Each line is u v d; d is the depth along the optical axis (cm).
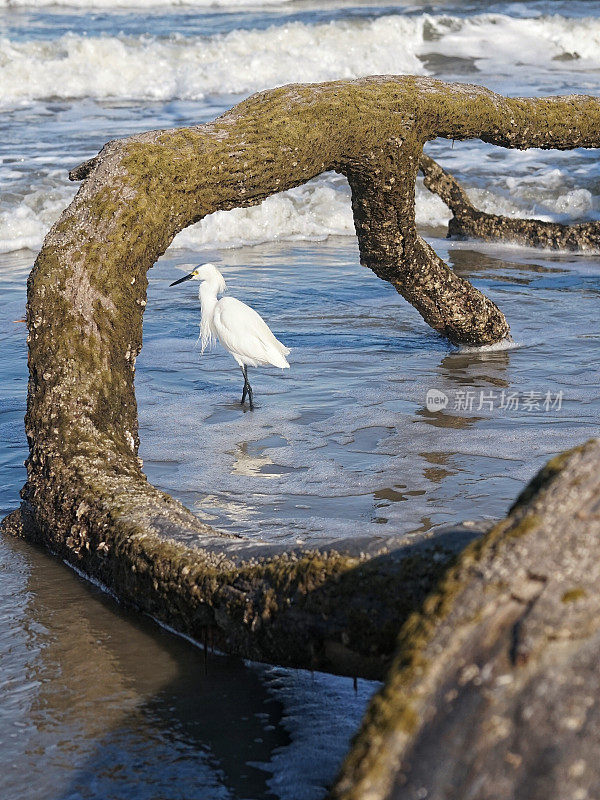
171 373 1343
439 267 1296
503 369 1330
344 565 488
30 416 804
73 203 855
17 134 2927
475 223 2180
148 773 510
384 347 1450
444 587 358
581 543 349
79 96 3597
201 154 889
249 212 2303
